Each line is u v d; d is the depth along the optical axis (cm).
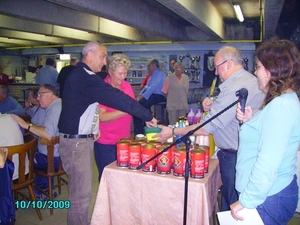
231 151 186
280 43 118
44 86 259
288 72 115
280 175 122
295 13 624
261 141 116
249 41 771
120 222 176
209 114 183
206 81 838
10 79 841
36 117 300
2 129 231
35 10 517
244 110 139
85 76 196
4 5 464
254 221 123
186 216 146
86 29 643
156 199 163
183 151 157
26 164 255
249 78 180
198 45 830
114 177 172
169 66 870
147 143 171
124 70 230
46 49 1026
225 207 209
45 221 256
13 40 972
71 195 211
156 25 646
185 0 409
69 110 200
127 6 520
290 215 127
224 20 766
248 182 119
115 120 236
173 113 557
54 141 257
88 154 209
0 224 192
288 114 111
